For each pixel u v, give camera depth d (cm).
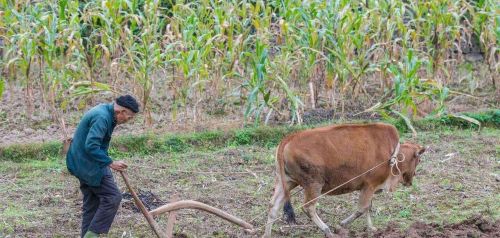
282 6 1325
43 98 1292
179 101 1362
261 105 1217
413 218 891
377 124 838
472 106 1399
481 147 1170
